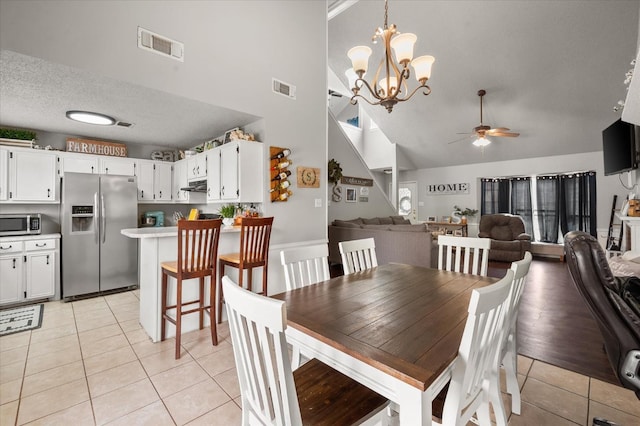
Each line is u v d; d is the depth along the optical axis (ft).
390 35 8.03
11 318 10.03
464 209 26.20
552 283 14.47
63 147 13.58
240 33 10.23
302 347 4.04
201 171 13.19
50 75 7.52
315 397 3.78
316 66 12.74
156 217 15.58
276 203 11.37
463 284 5.84
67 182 11.94
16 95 8.90
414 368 2.86
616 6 12.05
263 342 2.75
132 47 7.93
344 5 14.55
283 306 2.50
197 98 9.16
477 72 16.79
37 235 11.69
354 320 4.05
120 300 12.05
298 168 12.02
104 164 13.97
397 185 26.30
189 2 9.03
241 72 10.25
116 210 13.10
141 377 6.69
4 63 6.88
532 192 23.66
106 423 5.29
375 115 23.94
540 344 8.13
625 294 4.26
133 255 13.58
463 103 19.22
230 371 6.95
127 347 8.07
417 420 2.80
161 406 5.74
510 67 15.90
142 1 8.11
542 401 5.81
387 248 15.51
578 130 18.83
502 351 4.81
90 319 10.02
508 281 3.52
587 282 4.13
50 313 10.53
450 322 3.97
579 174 21.31
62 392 6.13
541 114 18.35
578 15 12.78
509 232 21.56
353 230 16.98
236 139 10.73
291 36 11.80
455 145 23.81
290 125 11.76
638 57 4.61
